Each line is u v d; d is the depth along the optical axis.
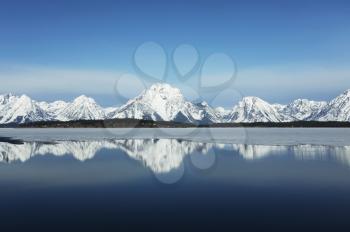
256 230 23.56
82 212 27.70
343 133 170.00
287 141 104.38
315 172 45.12
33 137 139.62
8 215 27.09
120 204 30.05
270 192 34.06
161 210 28.12
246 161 57.19
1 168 50.88
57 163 56.59
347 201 30.28
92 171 47.97
